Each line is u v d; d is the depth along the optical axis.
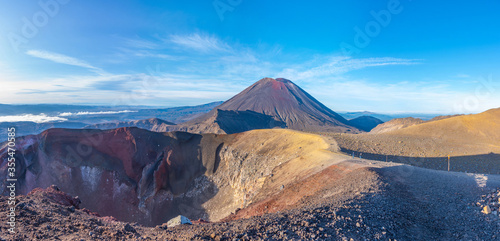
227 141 92.50
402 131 86.56
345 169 32.66
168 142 97.69
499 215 13.80
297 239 10.79
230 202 73.56
